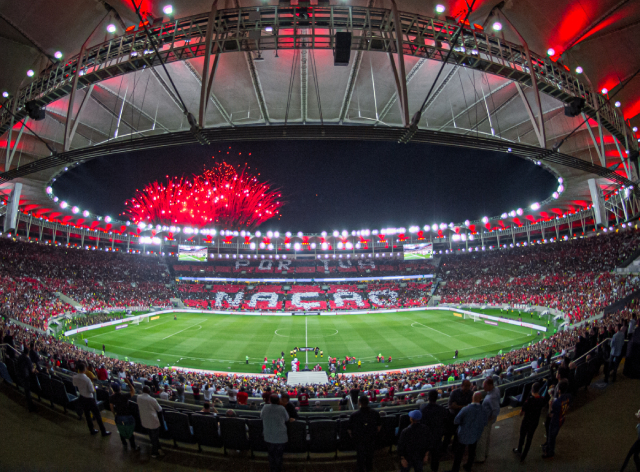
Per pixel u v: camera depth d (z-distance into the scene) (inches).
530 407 262.7
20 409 360.2
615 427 314.3
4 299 1566.2
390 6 607.8
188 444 310.5
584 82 807.7
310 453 303.1
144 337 1646.2
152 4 591.5
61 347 925.8
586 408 358.0
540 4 633.6
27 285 1935.3
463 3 609.6
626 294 1352.1
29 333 924.0
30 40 657.0
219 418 297.7
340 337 1692.9
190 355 1366.9
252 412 359.6
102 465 269.1
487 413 243.8
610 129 863.1
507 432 319.3
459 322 1957.4
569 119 1052.5
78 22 629.6
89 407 308.7
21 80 737.6
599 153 824.3
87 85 678.5
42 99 676.1
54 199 1830.7
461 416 242.4
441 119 977.5
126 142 541.0
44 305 1774.1
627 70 792.3
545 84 711.1
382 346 1497.3
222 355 1376.7
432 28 610.2
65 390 352.5
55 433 314.7
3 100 758.5
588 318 1418.6
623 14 658.8
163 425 318.3
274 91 816.3
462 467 261.1
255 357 1359.5
